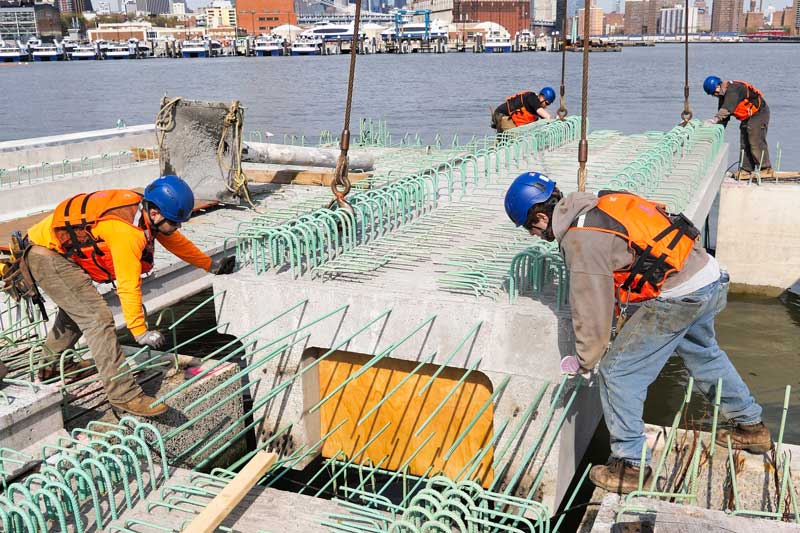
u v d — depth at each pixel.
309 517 3.73
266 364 5.78
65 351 4.93
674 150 10.69
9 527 3.37
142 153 13.17
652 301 3.84
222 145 9.19
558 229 3.82
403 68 90.44
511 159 11.28
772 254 10.25
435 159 11.52
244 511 3.78
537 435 5.05
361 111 35.81
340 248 6.50
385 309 5.30
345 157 6.35
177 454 5.15
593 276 3.72
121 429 4.30
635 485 4.12
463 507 3.55
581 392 5.32
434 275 5.73
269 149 10.54
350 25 180.12
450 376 5.39
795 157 19.53
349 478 5.95
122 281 4.39
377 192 7.11
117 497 3.91
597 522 3.47
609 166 10.43
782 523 3.14
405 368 5.53
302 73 79.19
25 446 4.27
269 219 8.02
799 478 4.21
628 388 4.05
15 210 10.06
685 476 4.45
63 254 4.45
